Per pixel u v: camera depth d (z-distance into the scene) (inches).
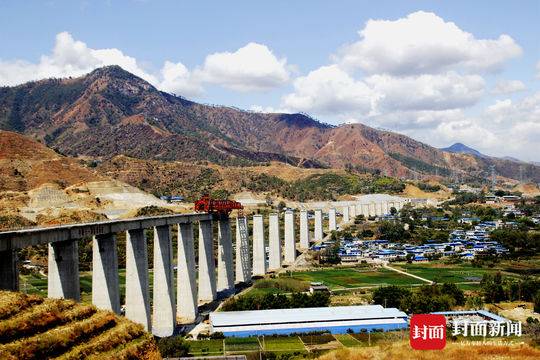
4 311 2095.2
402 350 3147.1
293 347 4301.2
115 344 2212.1
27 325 2070.6
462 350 3095.5
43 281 6461.6
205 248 6235.2
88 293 6072.8
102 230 3693.4
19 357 1897.1
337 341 4468.5
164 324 4687.5
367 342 4387.3
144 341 2309.3
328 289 6702.8
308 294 6348.4
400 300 5595.5
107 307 3742.6
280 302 5580.7
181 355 3929.6
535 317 5241.1
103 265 3774.6
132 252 4224.9
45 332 2087.8
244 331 4662.9
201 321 5251.0
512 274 7834.6
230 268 6914.4
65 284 3321.9
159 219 4658.0
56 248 3334.2
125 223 4015.8
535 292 5925.2
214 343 4404.5
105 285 3757.4
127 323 2390.5
